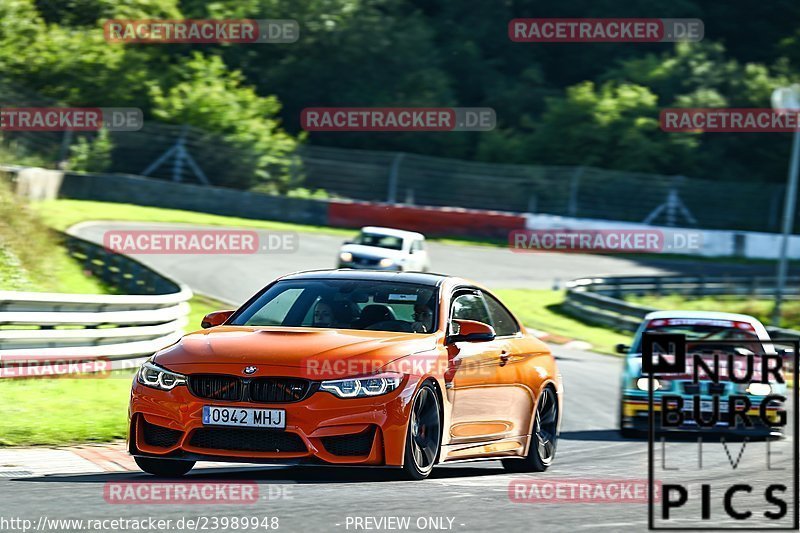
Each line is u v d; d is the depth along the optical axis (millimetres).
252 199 148250
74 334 48281
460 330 29172
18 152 139750
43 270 77375
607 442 43094
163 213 135875
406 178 170750
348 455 25797
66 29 178500
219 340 27281
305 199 150250
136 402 26797
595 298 108062
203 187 145875
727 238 167500
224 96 172500
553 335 96312
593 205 173750
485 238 156500
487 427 30391
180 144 162375
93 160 150750
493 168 174000
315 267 111250
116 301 52031
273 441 25672
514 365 31969
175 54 195000
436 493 25500
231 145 165375
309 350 26328
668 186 177500
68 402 41031
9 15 173125
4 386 42625
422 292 30188
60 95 171250
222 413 25688
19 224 79438
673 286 129250
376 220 152250
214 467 30312
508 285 123375
